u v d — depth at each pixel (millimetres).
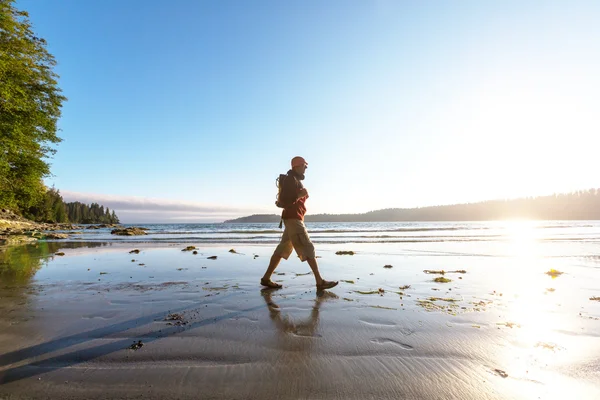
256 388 1883
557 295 4262
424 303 3828
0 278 5547
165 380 1969
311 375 2037
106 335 2742
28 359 2262
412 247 12000
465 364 2201
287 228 4691
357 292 4441
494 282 5195
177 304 3785
